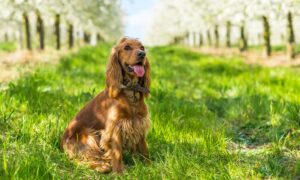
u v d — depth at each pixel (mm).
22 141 2514
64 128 2777
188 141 2758
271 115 3330
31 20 13469
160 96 3953
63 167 2381
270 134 2980
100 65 6512
